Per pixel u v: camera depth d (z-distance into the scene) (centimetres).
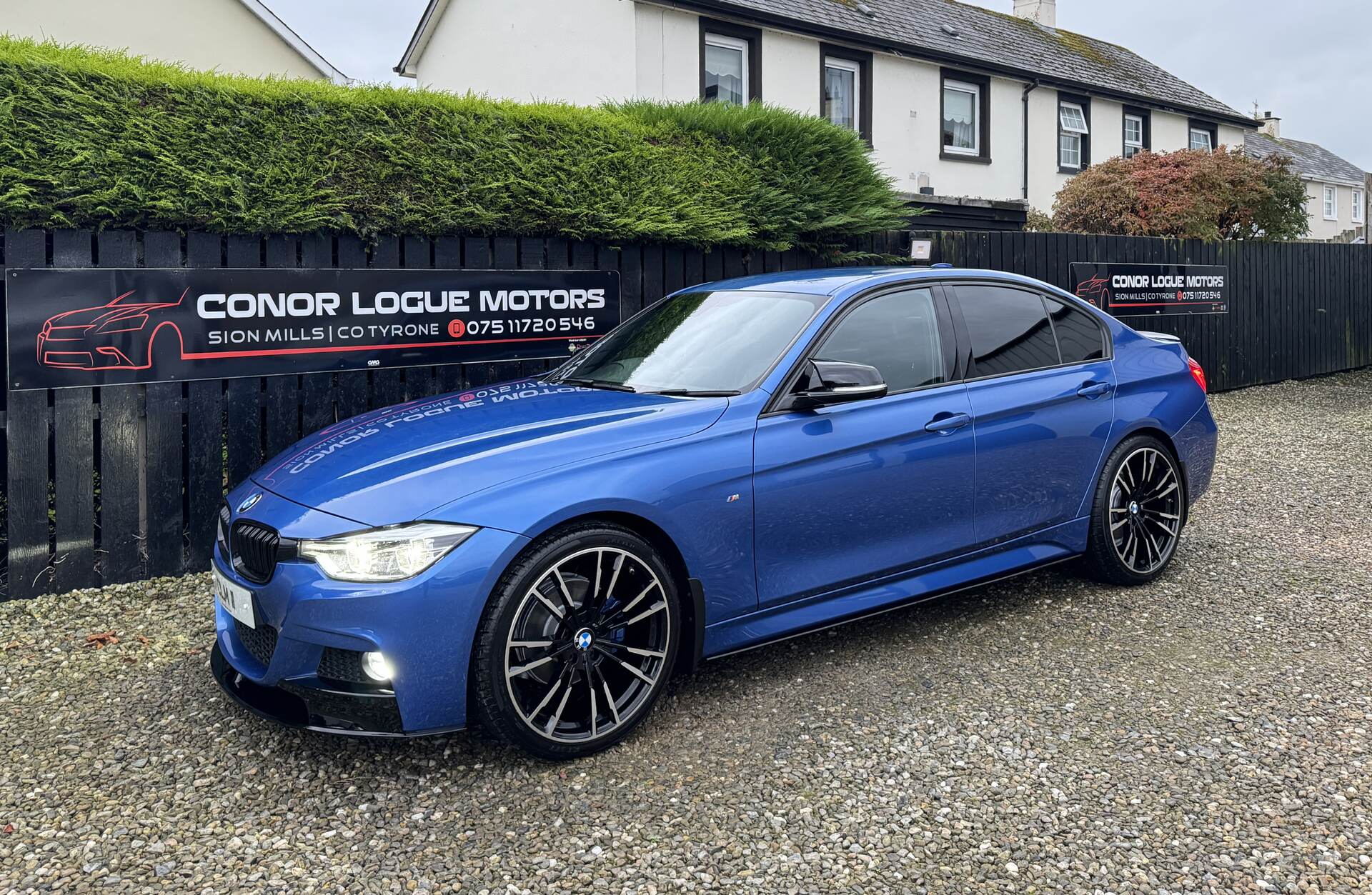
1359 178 3719
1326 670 377
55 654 406
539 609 305
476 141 579
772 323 392
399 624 283
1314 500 659
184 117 488
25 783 302
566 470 311
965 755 314
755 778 302
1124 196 1320
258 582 308
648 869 256
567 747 309
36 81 454
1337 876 248
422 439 336
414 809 286
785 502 352
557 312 618
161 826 279
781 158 720
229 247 507
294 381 530
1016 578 499
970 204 1146
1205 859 256
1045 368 444
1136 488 473
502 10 1518
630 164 636
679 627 332
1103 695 357
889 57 1562
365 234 542
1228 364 1198
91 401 475
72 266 466
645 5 1277
